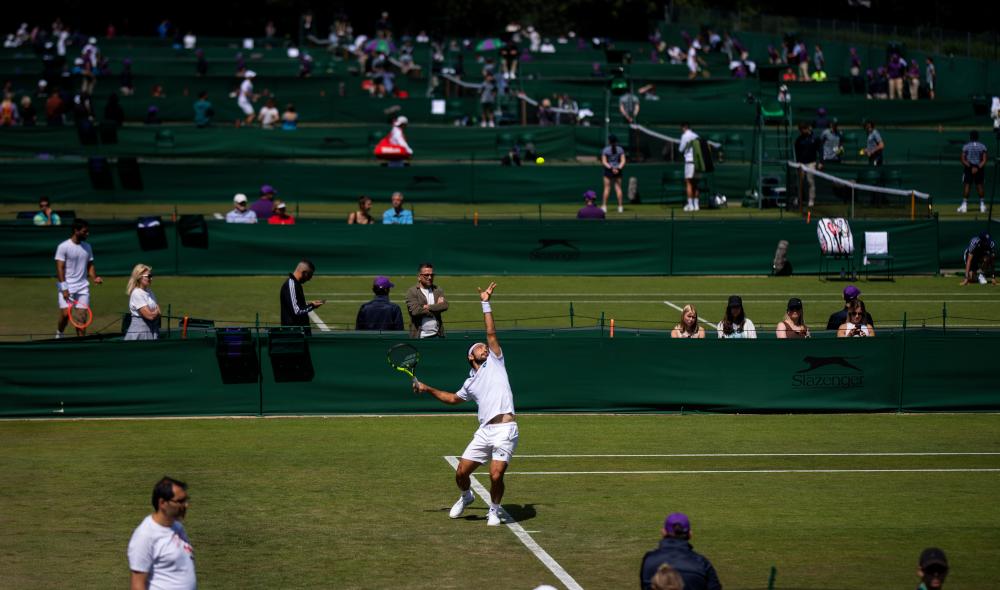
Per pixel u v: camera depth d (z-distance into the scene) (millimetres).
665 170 58812
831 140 61625
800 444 26750
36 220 44625
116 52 99812
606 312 39312
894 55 83188
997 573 18500
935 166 58656
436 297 29656
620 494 22688
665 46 104500
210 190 58062
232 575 18078
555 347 29141
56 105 69750
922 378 29844
